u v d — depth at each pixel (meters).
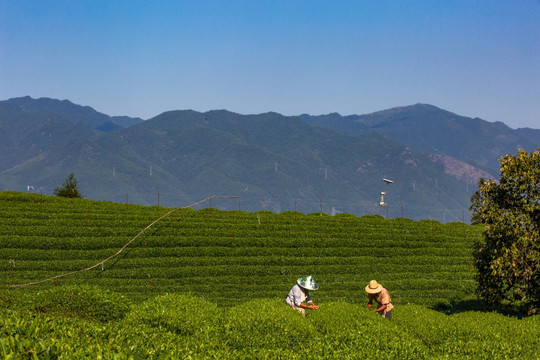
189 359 10.52
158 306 19.33
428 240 64.19
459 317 22.97
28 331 10.36
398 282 51.66
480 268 31.34
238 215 68.00
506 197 29.70
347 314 19.89
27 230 53.91
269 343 16.86
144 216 61.91
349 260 56.50
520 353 17.08
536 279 28.27
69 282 46.69
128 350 10.03
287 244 58.88
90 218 59.75
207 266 52.19
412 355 15.12
